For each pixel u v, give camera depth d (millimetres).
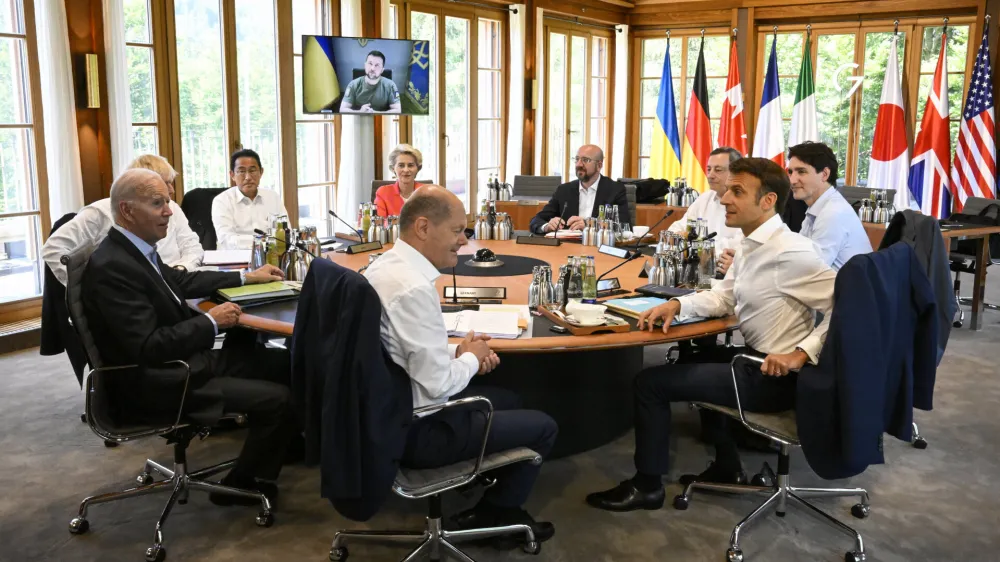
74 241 3217
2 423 3680
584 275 3088
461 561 2430
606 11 9703
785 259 2654
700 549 2621
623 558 2561
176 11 5703
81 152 5203
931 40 8539
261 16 6297
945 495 3033
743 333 2826
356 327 2037
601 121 10273
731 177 2754
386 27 7156
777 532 2723
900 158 8328
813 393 2365
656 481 2887
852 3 8750
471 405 2330
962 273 7387
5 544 2619
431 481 2203
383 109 6824
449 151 8352
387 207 5133
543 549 2609
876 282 2316
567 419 3291
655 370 2816
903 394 2496
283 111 6535
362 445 2064
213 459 3307
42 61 4930
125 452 3377
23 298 5039
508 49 8789
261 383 2736
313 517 2814
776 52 9078
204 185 6059
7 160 4887
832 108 9211
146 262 2625
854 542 2664
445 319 2738
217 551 2586
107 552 2584
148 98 5605
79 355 3016
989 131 7797
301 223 7016
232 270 3381
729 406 2695
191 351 2588
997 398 4105
